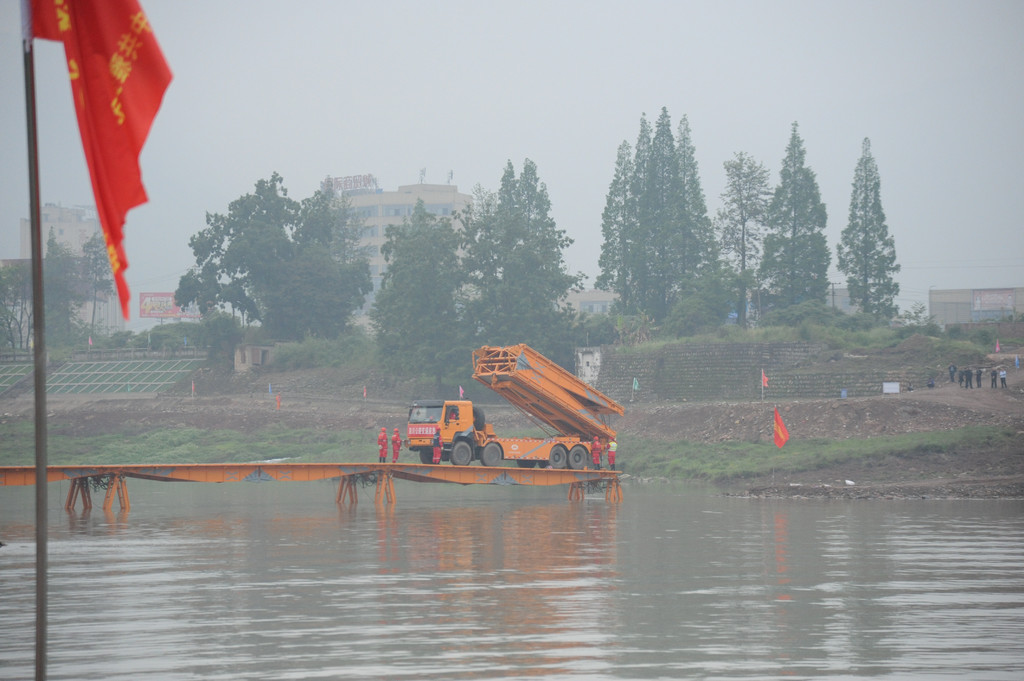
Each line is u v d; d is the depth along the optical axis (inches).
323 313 7687.0
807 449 3850.9
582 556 1632.6
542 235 6343.5
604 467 3230.8
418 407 2945.4
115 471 2516.0
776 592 1289.4
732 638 1012.5
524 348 3036.4
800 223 6692.9
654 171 7106.3
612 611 1152.2
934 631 1050.1
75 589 1295.5
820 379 5118.1
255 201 7810.0
